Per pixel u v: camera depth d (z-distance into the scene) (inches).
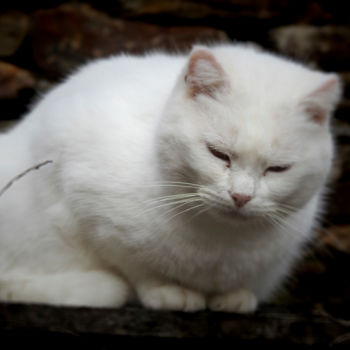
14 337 134.6
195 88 138.9
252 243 145.6
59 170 152.3
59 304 140.6
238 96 135.0
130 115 151.3
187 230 142.7
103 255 154.0
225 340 138.2
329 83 136.1
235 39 235.1
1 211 153.9
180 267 146.7
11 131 176.4
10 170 156.9
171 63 167.2
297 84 138.7
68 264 158.2
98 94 157.0
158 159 142.5
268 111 133.6
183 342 139.3
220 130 133.8
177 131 136.8
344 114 234.5
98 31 223.8
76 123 151.5
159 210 142.8
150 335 135.0
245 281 152.6
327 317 142.5
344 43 235.5
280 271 167.9
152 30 227.1
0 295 148.7
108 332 132.6
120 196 144.8
